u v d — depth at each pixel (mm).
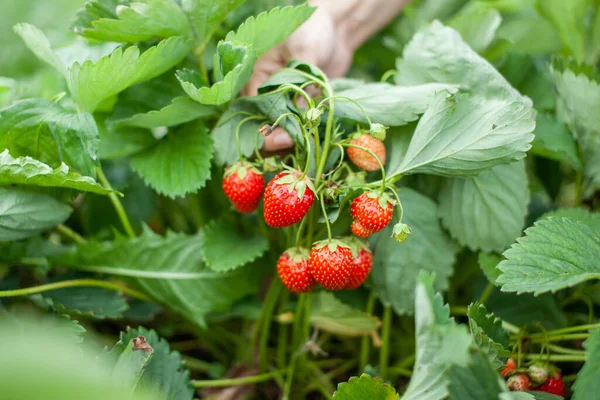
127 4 527
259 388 609
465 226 551
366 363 604
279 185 476
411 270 552
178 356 523
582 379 421
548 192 649
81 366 347
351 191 479
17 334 358
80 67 489
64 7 815
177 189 535
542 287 453
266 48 523
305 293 545
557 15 669
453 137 489
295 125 500
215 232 570
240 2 523
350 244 501
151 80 552
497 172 548
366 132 509
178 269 577
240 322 664
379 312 615
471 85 541
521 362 518
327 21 628
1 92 641
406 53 565
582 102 552
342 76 680
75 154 515
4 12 795
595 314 577
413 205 553
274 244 590
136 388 482
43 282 581
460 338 412
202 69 547
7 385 326
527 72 624
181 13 511
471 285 627
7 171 488
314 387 608
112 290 575
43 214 525
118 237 575
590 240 482
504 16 782
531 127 476
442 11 781
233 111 526
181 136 555
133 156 572
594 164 572
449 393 414
